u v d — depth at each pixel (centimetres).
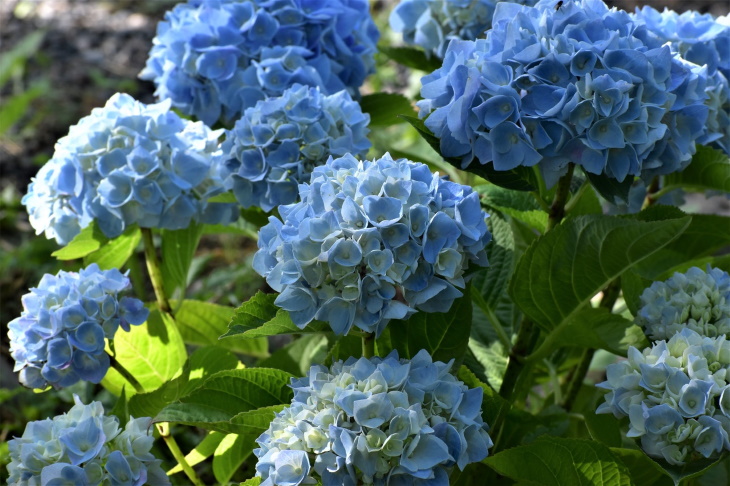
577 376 141
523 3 141
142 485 120
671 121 118
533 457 117
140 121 129
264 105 130
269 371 122
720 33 132
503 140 116
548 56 115
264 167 129
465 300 121
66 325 123
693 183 134
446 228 111
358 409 108
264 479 111
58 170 128
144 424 121
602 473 116
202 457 136
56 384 124
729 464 133
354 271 110
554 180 117
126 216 128
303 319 112
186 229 140
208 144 132
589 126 114
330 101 131
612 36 115
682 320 122
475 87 115
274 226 114
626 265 120
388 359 113
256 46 138
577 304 124
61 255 133
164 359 136
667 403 113
